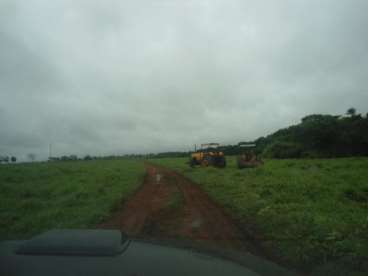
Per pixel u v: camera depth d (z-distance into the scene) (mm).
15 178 18094
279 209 8102
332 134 41719
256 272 1931
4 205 10086
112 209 9367
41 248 1687
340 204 8695
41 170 24453
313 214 7348
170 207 9484
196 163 29922
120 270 1547
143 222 7703
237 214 8016
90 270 1516
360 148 41281
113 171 25172
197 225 7156
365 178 14211
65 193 13008
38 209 9734
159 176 21469
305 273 4309
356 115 45062
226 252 2342
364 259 4594
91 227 7262
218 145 28031
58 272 1480
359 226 6379
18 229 7227
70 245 1729
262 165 24766
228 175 18172
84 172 23688
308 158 40938
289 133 50719
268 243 5570
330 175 15680
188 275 1667
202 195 11703
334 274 4195
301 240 5605
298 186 11430
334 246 5188
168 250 2020
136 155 132500
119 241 1871
